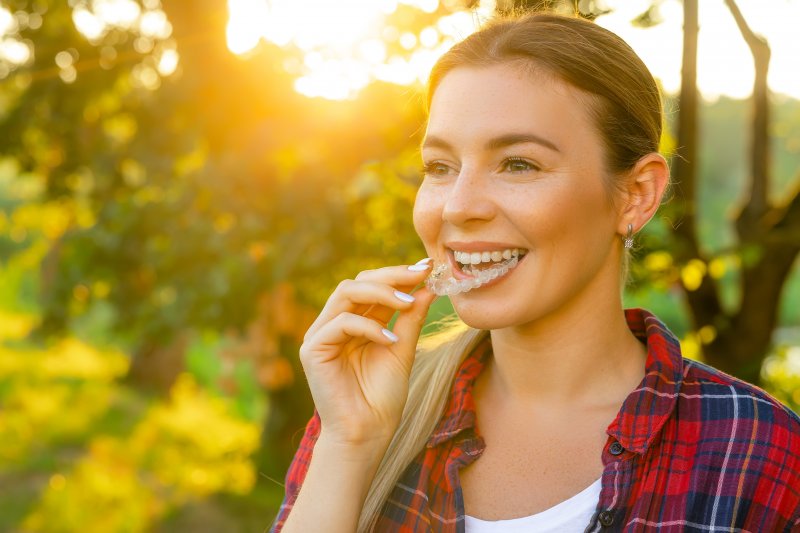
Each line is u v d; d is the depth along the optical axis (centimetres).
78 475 927
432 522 149
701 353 500
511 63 142
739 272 493
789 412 143
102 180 734
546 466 147
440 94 147
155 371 1500
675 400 143
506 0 211
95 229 710
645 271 452
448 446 155
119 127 794
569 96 142
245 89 621
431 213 147
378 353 154
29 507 834
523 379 153
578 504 140
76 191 802
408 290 156
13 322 2159
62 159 789
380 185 659
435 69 150
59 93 736
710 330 492
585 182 143
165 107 654
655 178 151
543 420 151
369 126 595
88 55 728
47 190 812
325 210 609
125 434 1155
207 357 1697
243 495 916
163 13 676
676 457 141
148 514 841
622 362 154
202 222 614
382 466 156
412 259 660
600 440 147
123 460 1021
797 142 575
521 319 142
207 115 629
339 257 624
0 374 1440
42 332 909
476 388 162
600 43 147
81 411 1251
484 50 144
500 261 142
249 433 1206
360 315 160
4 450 995
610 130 145
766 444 139
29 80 745
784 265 480
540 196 138
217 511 869
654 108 156
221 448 1084
